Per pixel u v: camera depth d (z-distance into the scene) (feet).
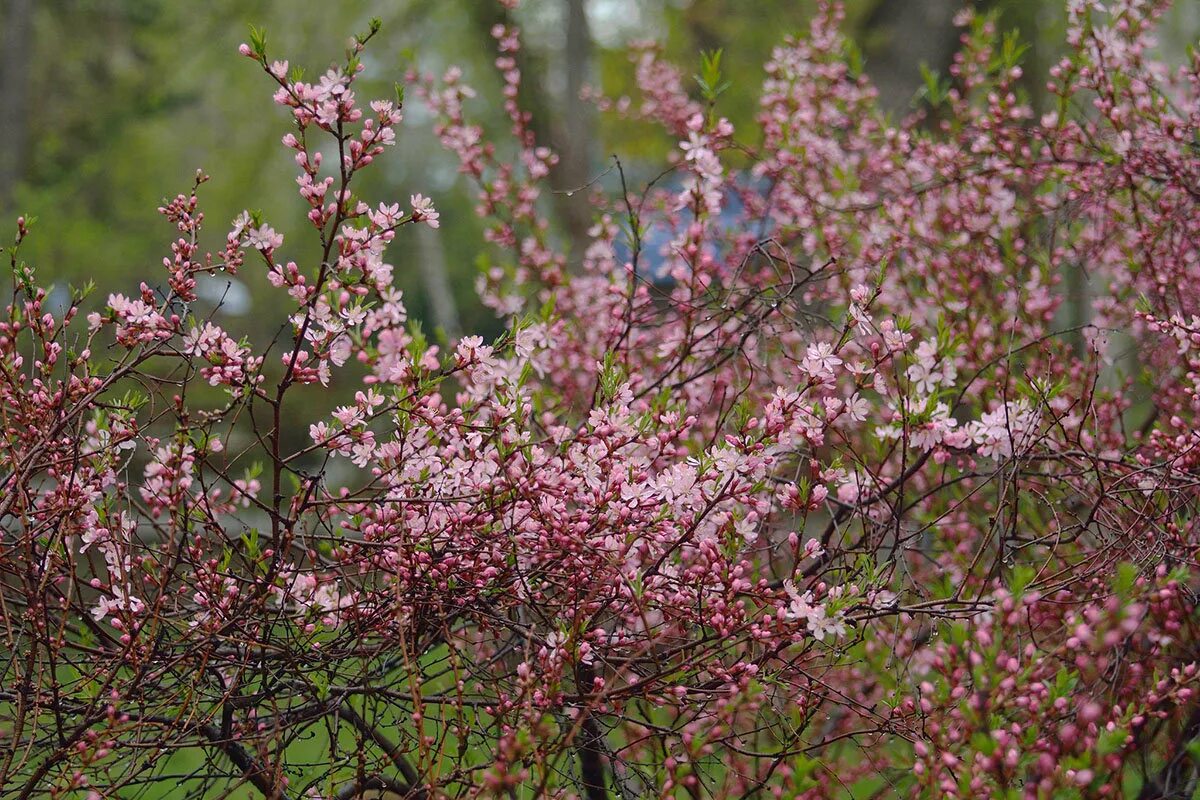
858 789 10.35
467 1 37.68
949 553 12.00
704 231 11.82
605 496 8.60
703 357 12.27
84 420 10.41
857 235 13.60
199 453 8.70
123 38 47.93
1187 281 13.02
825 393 10.19
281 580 8.71
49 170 41.45
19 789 7.91
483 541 8.70
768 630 8.47
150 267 42.65
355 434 8.63
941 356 9.50
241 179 53.52
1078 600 8.62
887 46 23.12
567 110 34.81
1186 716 9.27
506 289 15.93
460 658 9.04
